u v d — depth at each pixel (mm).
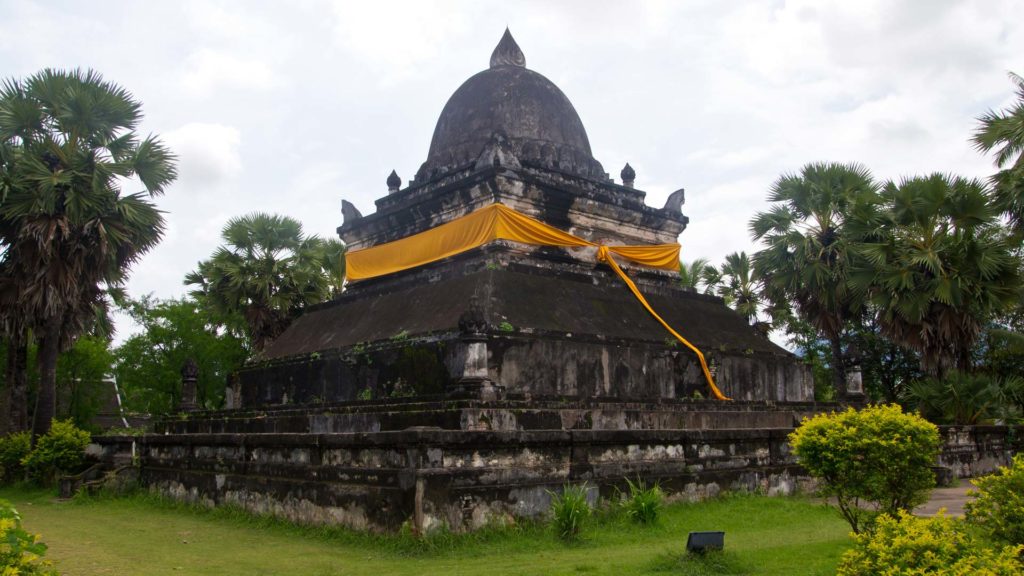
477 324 13625
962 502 15727
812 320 26078
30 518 15656
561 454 13008
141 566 10344
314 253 29234
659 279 20750
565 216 19438
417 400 14531
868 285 23625
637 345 17312
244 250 28875
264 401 20328
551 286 17672
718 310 21094
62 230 20844
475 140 21062
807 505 14320
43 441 20656
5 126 21531
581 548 11055
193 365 22141
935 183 22312
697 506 14242
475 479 11750
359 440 12328
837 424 10156
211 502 15844
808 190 26125
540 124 21281
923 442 9812
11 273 21641
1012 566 5945
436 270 18672
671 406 16281
